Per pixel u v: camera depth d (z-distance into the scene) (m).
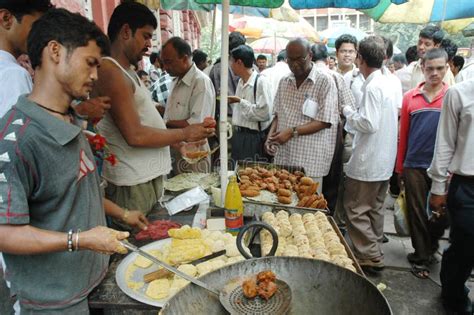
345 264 1.48
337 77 3.47
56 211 1.19
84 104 1.60
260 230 1.84
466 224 2.31
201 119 3.34
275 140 3.21
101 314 1.46
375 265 3.24
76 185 1.21
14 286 1.24
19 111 1.10
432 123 3.01
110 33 2.01
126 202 2.05
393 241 3.97
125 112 1.82
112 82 1.79
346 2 3.25
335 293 1.12
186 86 3.37
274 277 1.16
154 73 6.52
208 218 2.04
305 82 3.18
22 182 1.08
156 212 2.15
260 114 3.97
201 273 1.44
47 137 1.11
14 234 1.06
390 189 4.75
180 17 11.02
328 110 3.10
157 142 1.91
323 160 3.23
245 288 1.13
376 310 0.98
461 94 2.20
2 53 1.53
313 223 1.90
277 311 1.08
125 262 1.54
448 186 2.50
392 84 3.01
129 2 2.03
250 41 10.50
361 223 3.20
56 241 1.10
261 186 2.50
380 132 2.97
